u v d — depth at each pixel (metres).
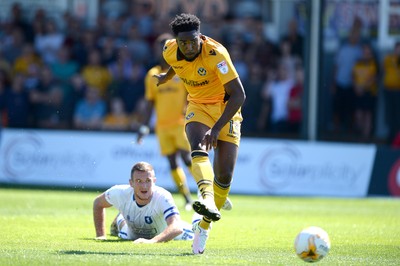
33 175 61.06
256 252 24.77
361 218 40.47
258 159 60.09
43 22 71.00
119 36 69.94
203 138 22.83
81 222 34.22
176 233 26.02
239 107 23.12
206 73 23.73
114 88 68.50
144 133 44.97
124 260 21.17
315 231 21.17
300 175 59.81
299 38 69.19
